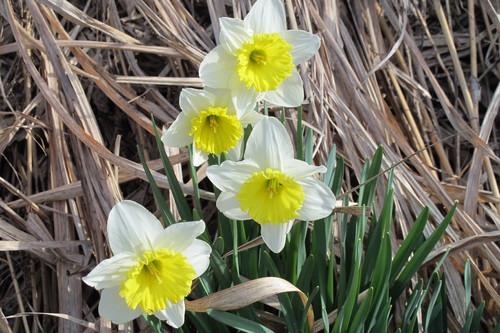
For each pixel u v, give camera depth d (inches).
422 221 33.8
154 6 44.3
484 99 45.9
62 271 38.5
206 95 32.9
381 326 32.7
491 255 37.7
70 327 37.4
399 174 40.0
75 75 41.0
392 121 43.4
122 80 40.8
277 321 34.5
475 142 41.3
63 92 41.2
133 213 31.2
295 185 32.1
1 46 42.7
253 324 32.5
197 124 32.9
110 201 38.8
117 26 43.9
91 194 39.1
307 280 33.5
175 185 34.7
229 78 33.0
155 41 44.7
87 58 41.7
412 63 46.2
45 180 42.3
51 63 41.5
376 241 34.4
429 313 33.4
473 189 40.3
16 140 42.6
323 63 42.7
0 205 39.5
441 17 45.5
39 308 39.3
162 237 31.3
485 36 46.6
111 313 31.7
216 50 32.8
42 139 42.6
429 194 41.2
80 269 38.6
